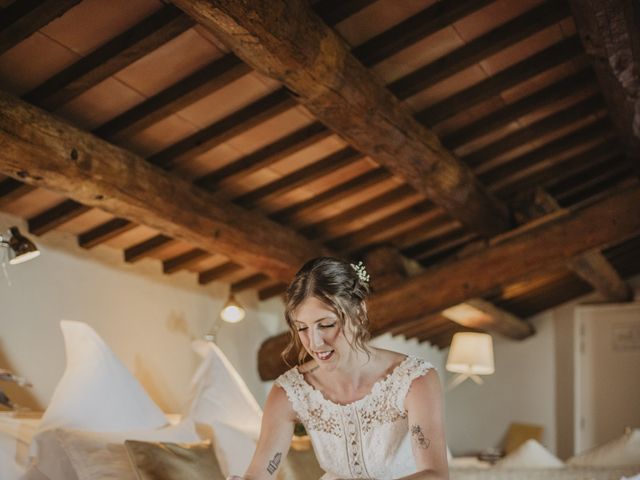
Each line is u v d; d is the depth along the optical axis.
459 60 4.28
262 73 3.59
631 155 5.54
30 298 4.58
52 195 4.46
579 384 9.59
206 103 4.12
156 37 3.38
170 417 4.91
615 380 9.48
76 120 3.93
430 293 5.96
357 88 3.98
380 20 3.96
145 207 4.33
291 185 5.07
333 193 5.41
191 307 5.98
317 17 3.62
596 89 5.06
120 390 4.04
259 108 4.18
